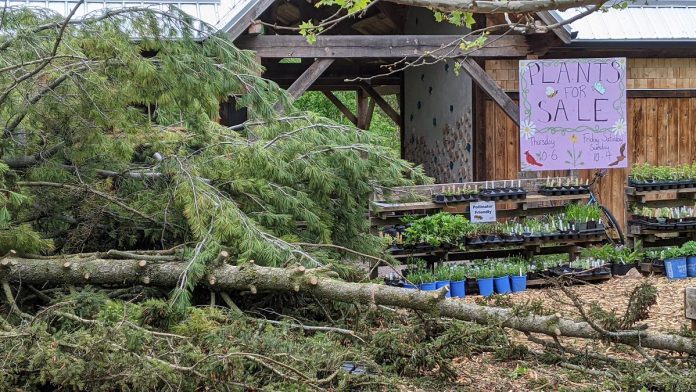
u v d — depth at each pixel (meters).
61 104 6.89
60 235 7.35
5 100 6.81
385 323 6.73
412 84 17.69
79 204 7.15
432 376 5.97
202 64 7.48
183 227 7.11
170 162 7.11
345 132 8.36
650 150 14.36
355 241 8.34
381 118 27.53
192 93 7.30
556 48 13.80
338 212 8.27
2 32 6.95
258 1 11.47
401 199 9.73
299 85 12.00
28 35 6.75
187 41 7.45
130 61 6.89
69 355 4.75
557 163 11.73
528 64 11.61
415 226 9.86
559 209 11.18
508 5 5.16
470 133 14.27
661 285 10.03
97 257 6.54
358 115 19.22
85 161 7.36
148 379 4.63
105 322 5.12
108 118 6.85
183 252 6.52
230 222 6.65
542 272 10.23
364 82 18.50
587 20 13.38
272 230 7.48
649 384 5.32
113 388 4.78
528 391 5.63
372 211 9.93
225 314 6.26
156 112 7.95
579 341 7.07
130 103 7.55
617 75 11.76
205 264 6.39
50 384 5.10
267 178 7.68
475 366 6.25
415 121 17.55
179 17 7.48
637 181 11.38
